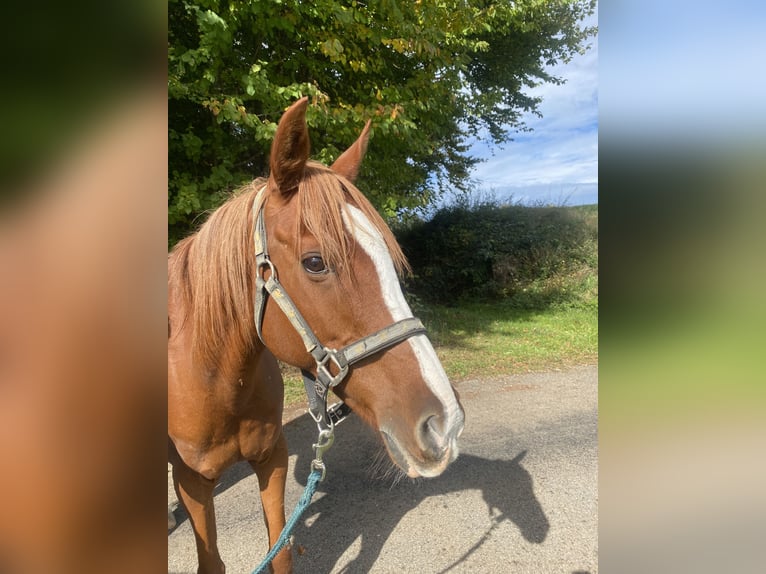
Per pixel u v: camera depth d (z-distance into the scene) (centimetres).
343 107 425
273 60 440
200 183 418
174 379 157
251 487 304
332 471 321
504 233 1098
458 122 872
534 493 293
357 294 122
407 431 116
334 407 144
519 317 879
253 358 150
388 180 554
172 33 390
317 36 421
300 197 127
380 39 452
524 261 1069
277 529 182
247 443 169
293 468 327
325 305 124
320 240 121
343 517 270
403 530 258
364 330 123
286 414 411
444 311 928
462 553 240
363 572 228
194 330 147
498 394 469
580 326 791
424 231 1125
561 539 250
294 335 130
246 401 158
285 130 123
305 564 233
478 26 629
